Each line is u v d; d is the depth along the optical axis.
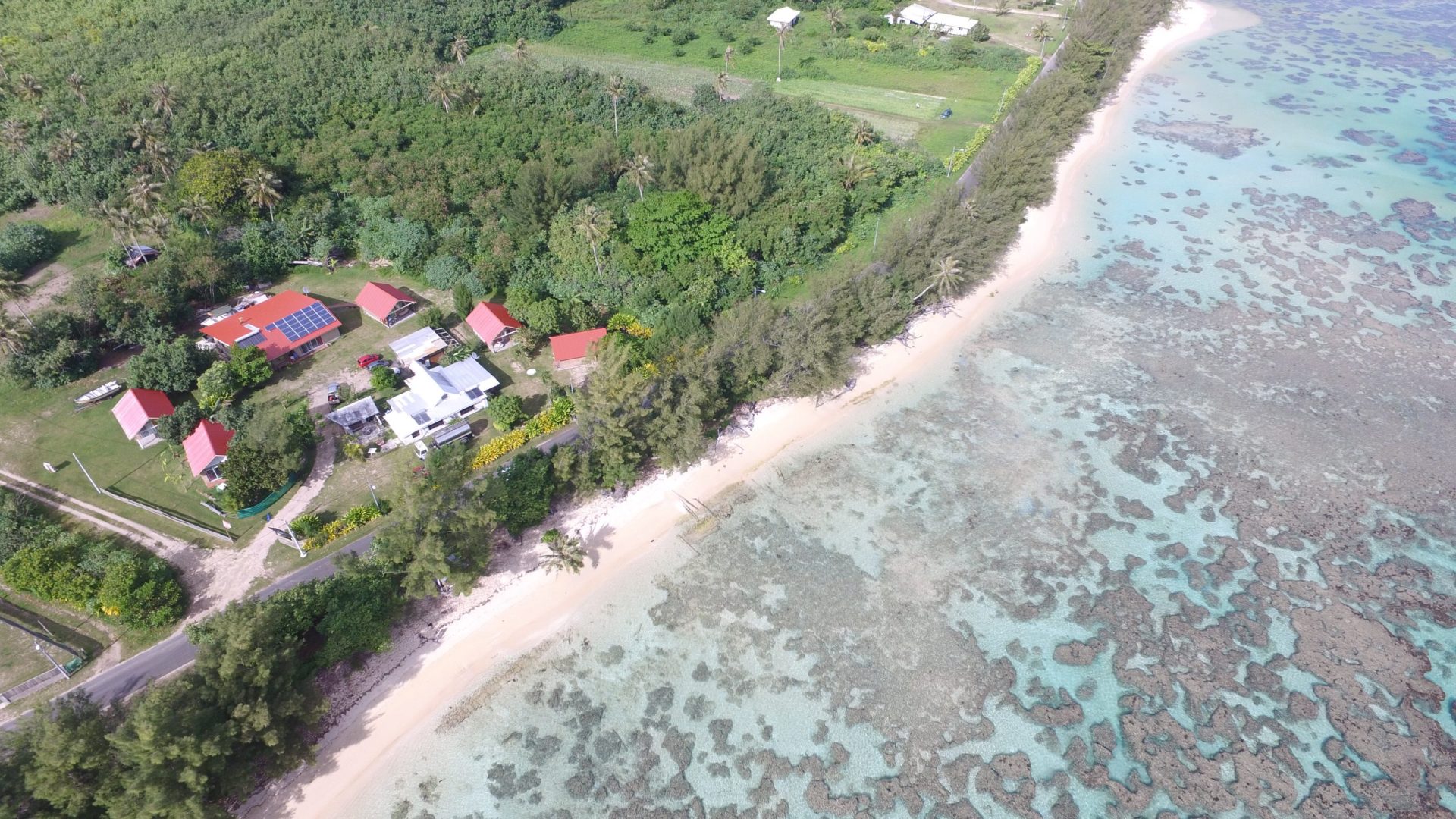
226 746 52.84
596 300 101.06
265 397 89.31
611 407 76.25
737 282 103.88
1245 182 133.12
